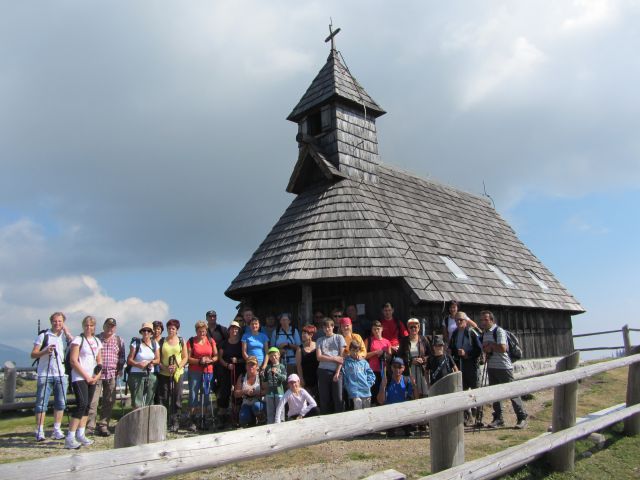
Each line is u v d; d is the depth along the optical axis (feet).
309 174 47.91
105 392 28.89
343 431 11.24
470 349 28.22
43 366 26.61
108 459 8.00
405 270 36.76
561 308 51.96
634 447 23.34
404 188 51.34
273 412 27.55
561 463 19.98
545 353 50.29
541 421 29.22
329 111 48.14
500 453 16.28
